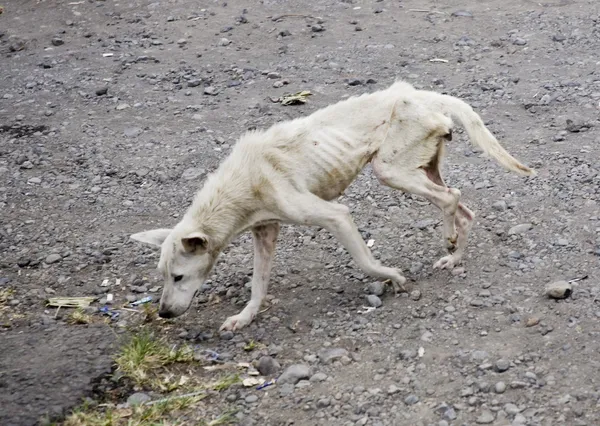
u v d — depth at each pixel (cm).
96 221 702
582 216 637
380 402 459
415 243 631
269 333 539
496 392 455
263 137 545
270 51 1035
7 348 524
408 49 1009
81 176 777
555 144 763
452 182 714
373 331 525
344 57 998
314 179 546
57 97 950
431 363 486
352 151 552
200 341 539
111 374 496
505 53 980
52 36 1136
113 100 932
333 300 568
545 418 432
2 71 1035
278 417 457
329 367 495
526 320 517
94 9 1214
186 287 529
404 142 552
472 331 513
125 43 1094
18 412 463
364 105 559
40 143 843
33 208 726
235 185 532
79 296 597
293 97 887
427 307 543
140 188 752
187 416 464
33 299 594
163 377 496
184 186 751
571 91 864
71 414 465
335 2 1177
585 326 503
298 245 645
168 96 933
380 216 676
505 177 714
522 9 1109
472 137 554
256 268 555
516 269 577
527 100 856
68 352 516
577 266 571
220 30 1110
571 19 1059
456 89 895
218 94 928
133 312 575
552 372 467
